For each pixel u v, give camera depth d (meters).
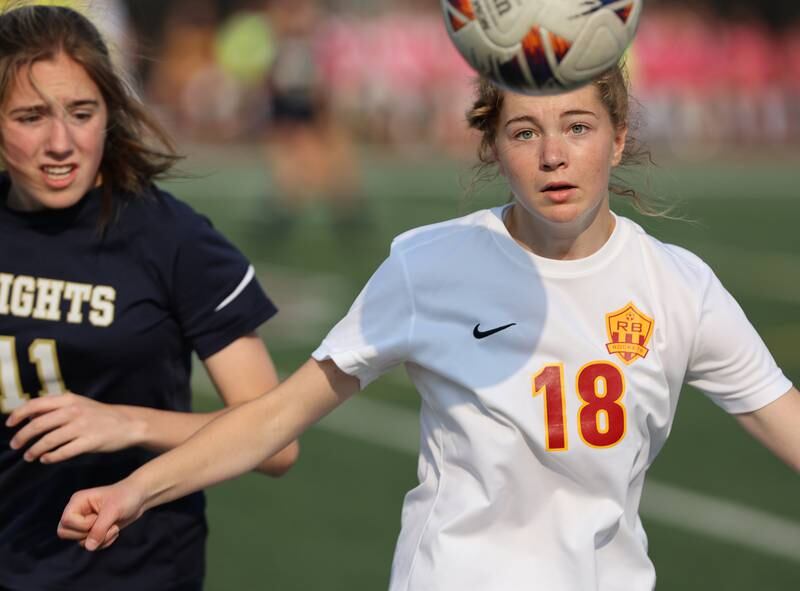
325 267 45.06
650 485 23.23
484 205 60.44
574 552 10.04
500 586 10.02
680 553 20.06
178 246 11.36
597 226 10.20
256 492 22.66
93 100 10.98
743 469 24.12
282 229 52.12
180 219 11.47
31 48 10.70
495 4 8.82
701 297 10.23
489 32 8.88
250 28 68.69
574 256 10.24
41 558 11.40
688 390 30.05
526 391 10.05
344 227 52.75
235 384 11.66
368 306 10.51
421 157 85.00
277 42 52.34
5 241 11.35
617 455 10.05
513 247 10.30
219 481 10.20
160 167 11.62
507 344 10.15
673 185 72.00
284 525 21.03
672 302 10.20
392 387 29.58
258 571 19.09
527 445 10.09
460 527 10.16
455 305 10.27
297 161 52.50
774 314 38.41
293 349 32.72
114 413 10.84
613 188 11.52
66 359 11.28
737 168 83.81
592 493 10.16
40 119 10.84
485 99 10.00
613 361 10.07
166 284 11.38
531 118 9.50
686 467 24.25
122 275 11.32
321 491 22.70
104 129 11.16
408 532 10.58
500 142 9.77
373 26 88.62
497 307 10.21
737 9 98.25
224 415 10.38
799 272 46.28
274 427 10.32
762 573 19.27
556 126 9.48
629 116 10.66
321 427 26.62
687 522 21.38
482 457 10.09
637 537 10.39
